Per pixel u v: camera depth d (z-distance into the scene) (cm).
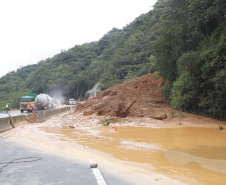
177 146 772
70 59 11700
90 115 2025
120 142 868
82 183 422
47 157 634
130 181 434
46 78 9900
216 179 451
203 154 661
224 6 1426
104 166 541
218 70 1341
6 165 551
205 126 1231
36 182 431
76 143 859
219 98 1367
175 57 1952
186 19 1806
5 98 8606
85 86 9019
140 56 5916
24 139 973
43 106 3550
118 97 2195
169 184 418
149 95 2219
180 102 1717
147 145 800
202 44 1652
